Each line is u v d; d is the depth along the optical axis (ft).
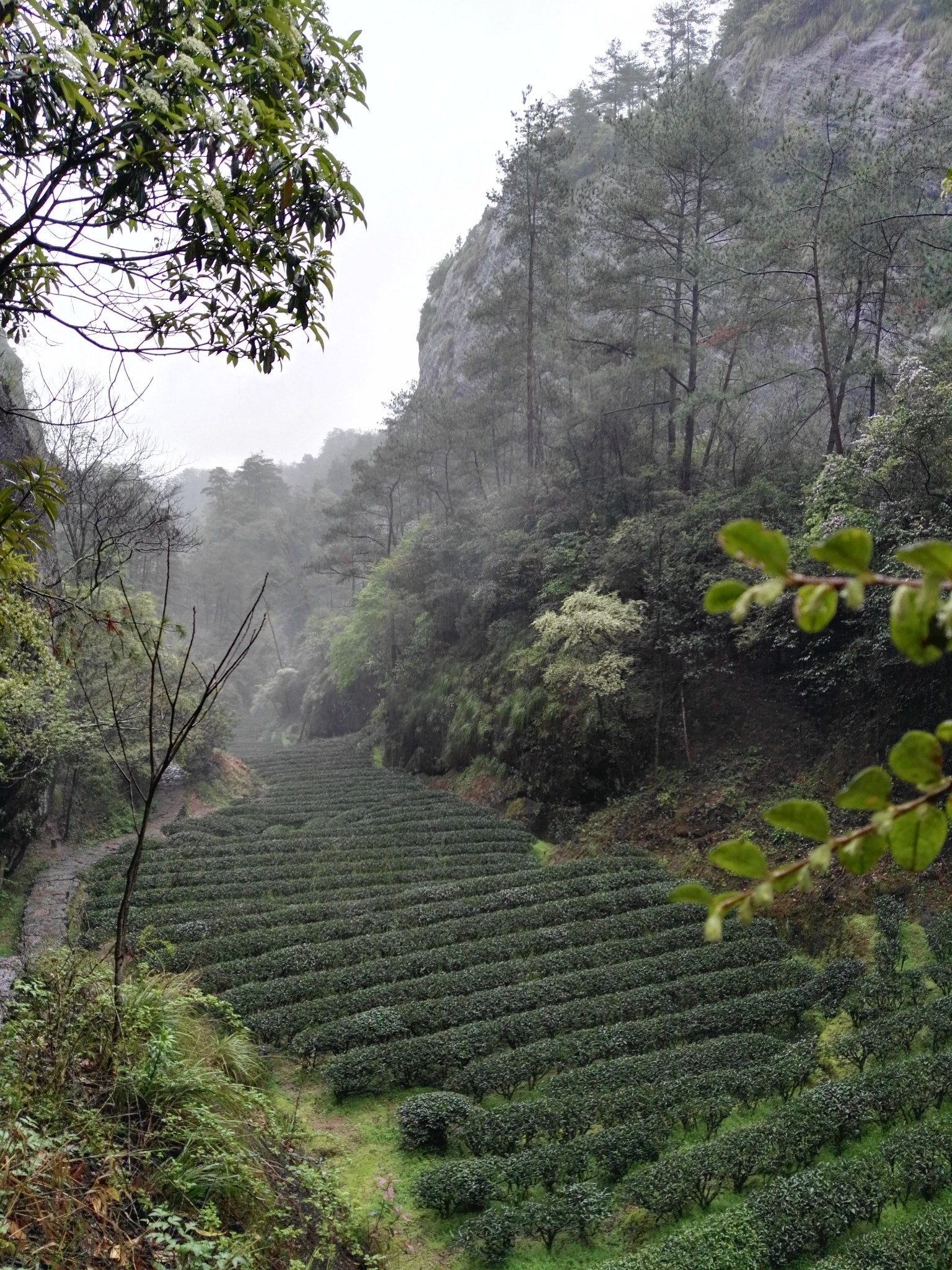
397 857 63.46
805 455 74.95
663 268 75.77
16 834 54.54
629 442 83.56
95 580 20.52
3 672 33.88
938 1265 21.36
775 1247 22.84
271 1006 39.19
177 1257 13.94
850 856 3.24
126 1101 17.12
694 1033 34.99
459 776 86.53
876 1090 28.53
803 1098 28.89
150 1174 15.99
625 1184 26.17
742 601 2.89
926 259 52.65
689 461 74.95
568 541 76.59
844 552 2.83
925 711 45.65
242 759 132.57
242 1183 17.01
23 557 16.46
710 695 61.36
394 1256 24.94
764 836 50.75
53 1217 13.07
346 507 138.41
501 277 102.63
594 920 46.21
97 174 12.74
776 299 68.54
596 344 82.94
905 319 65.31
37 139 12.05
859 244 60.64
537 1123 29.14
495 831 67.36
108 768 69.92
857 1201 23.70
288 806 88.94
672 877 52.06
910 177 59.26
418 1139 29.91
